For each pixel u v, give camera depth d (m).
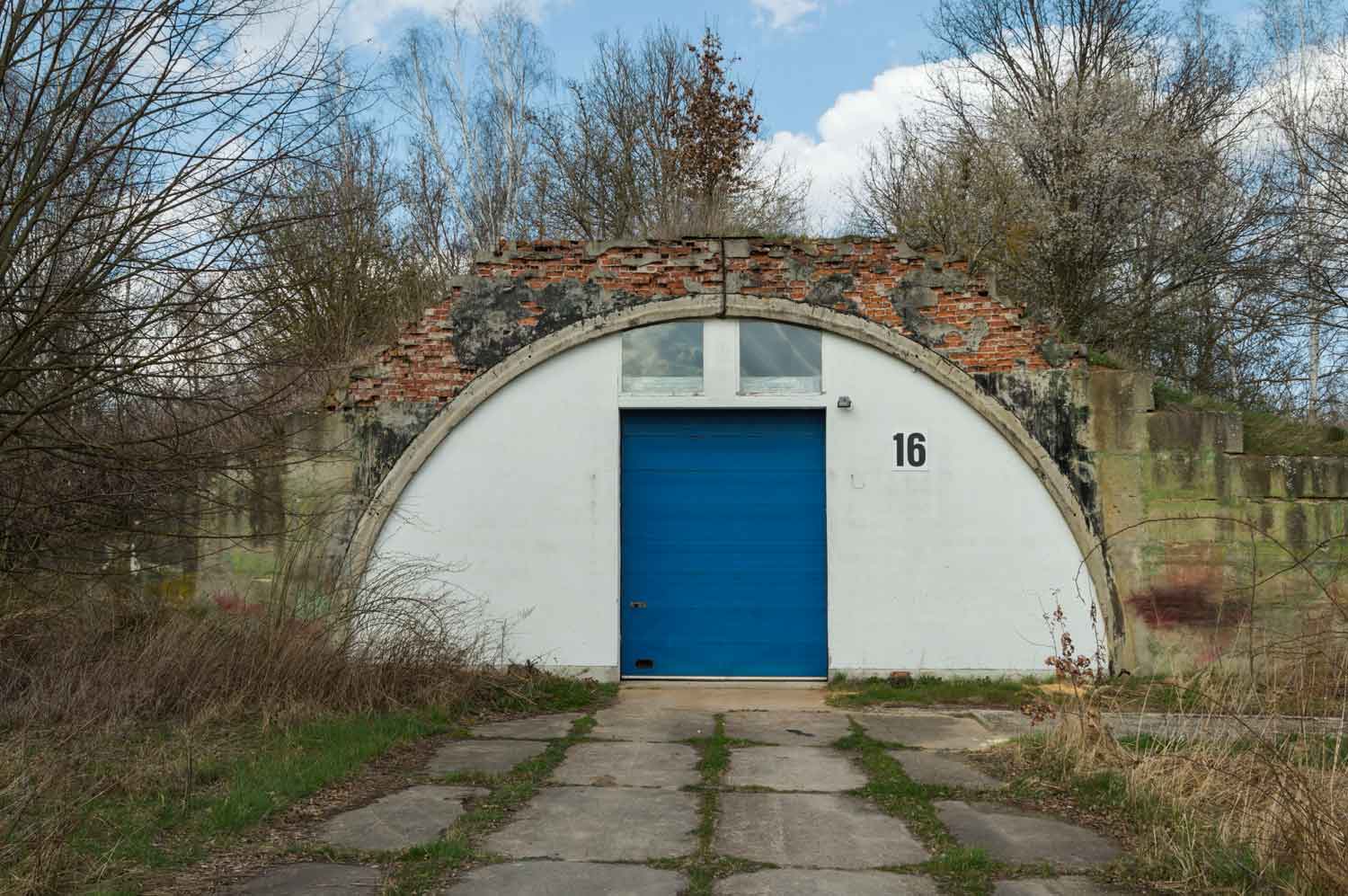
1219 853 5.62
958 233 24.80
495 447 11.98
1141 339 23.16
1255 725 7.11
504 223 29.08
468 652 10.77
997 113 24.41
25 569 9.70
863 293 11.89
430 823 6.33
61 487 10.02
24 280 8.63
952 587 11.60
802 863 5.75
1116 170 21.80
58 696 8.14
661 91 30.12
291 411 11.92
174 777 6.87
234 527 11.89
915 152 28.16
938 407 11.78
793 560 12.05
